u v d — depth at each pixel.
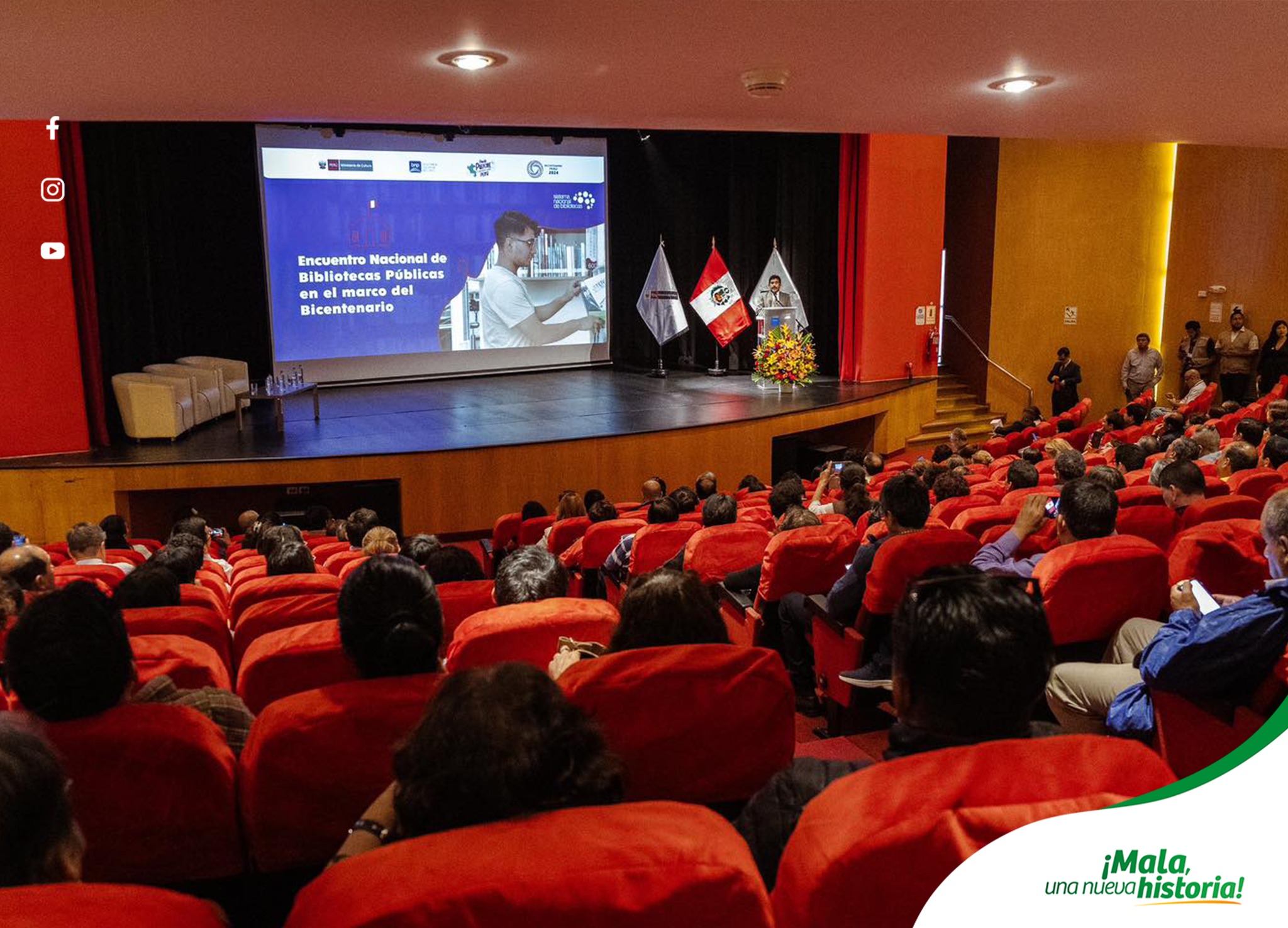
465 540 11.09
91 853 1.96
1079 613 3.08
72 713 1.91
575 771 1.29
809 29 3.90
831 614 3.78
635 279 17.78
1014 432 12.37
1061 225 16.36
